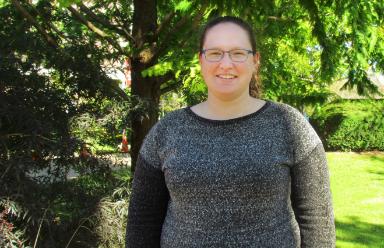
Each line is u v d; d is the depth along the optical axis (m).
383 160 12.89
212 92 1.51
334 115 14.26
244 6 3.37
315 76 5.46
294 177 1.51
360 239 5.41
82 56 3.73
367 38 3.83
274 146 1.45
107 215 3.43
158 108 4.10
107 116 3.70
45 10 4.20
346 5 3.56
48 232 3.23
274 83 4.87
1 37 3.61
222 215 1.41
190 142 1.48
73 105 3.71
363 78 4.82
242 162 1.41
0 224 2.78
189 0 3.56
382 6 3.91
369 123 14.21
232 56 1.49
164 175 1.56
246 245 1.41
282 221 1.46
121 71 4.30
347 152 14.34
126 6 4.83
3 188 2.96
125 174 3.89
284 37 5.01
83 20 3.95
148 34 4.14
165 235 1.54
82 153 3.49
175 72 3.67
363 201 7.50
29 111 3.29
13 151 3.20
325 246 1.51
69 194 3.39
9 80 3.34
